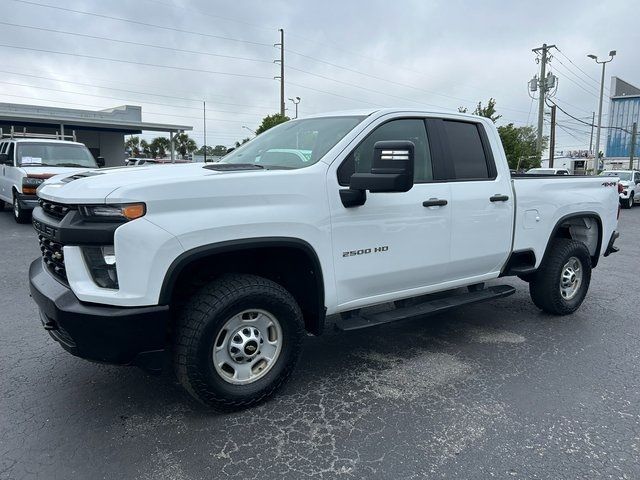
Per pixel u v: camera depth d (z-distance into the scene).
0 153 13.26
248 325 3.32
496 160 4.73
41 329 4.84
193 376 3.09
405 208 3.92
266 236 3.21
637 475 2.77
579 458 2.92
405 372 4.06
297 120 4.54
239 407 3.34
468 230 4.41
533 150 37.28
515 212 4.83
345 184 3.62
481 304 6.07
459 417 3.36
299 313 3.48
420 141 4.22
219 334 3.16
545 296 5.39
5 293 6.00
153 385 3.74
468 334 4.98
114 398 3.54
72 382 3.77
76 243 2.89
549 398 3.65
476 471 2.79
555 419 3.36
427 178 4.20
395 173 3.14
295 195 3.34
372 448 2.99
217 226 3.01
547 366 4.21
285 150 3.96
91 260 2.94
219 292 3.13
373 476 2.74
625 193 22.95
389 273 3.91
